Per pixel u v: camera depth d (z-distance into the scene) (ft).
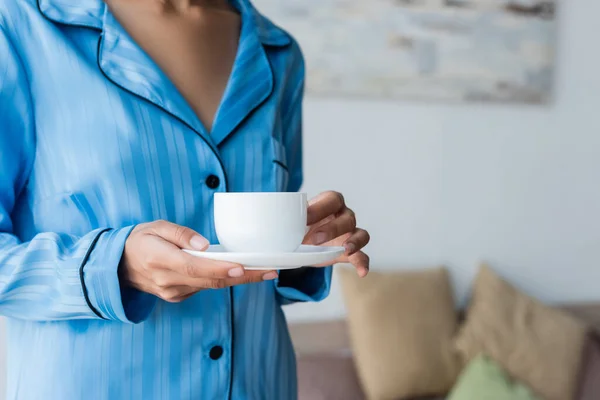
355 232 2.49
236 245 2.19
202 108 2.57
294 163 3.17
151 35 2.54
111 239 2.05
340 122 8.31
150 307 2.18
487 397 7.28
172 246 1.85
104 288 2.01
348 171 8.37
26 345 2.36
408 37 8.44
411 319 7.95
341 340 8.11
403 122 8.53
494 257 8.89
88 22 2.39
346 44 8.26
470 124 8.77
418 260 8.63
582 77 9.16
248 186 2.59
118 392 2.27
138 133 2.32
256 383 2.57
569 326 8.23
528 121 8.98
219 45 2.70
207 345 2.41
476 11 8.65
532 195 9.02
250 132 2.62
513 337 8.07
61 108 2.31
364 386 7.69
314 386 7.61
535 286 9.04
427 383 7.77
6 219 2.29
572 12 9.11
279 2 8.06
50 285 2.11
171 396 2.33
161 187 2.35
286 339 2.82
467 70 8.65
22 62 2.29
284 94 2.96
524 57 8.84
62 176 2.32
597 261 9.24
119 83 2.34
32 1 2.33
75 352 2.26
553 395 7.89
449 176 8.71
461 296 8.76
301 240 2.28
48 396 2.25
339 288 8.29
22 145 2.33
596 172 9.23
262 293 2.65
